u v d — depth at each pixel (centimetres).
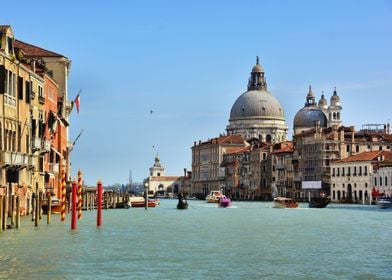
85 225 7394
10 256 4578
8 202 6869
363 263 4522
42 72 8700
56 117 9162
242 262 4522
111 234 6391
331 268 4300
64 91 10631
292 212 12694
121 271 4088
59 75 10612
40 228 6512
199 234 6631
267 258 4719
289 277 3972
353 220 9538
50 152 9081
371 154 19412
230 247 5388
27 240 5475
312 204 15662
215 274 4038
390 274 4088
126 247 5275
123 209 13938
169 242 5738
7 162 6688
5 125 6812
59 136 9994
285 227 7862
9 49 7031
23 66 7406
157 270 4147
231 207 16375
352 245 5628
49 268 4134
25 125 7519
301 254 4966
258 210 13950
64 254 4738
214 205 18812
